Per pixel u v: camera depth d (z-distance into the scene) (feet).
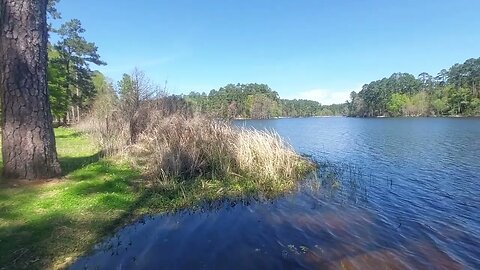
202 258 13.71
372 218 19.97
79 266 12.39
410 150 56.29
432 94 298.97
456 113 251.80
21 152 21.16
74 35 113.29
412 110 290.76
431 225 18.94
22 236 14.08
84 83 120.37
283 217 19.62
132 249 14.21
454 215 20.94
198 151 28.35
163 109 44.73
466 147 58.85
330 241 16.11
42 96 21.77
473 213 21.40
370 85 383.65
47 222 15.70
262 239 16.05
